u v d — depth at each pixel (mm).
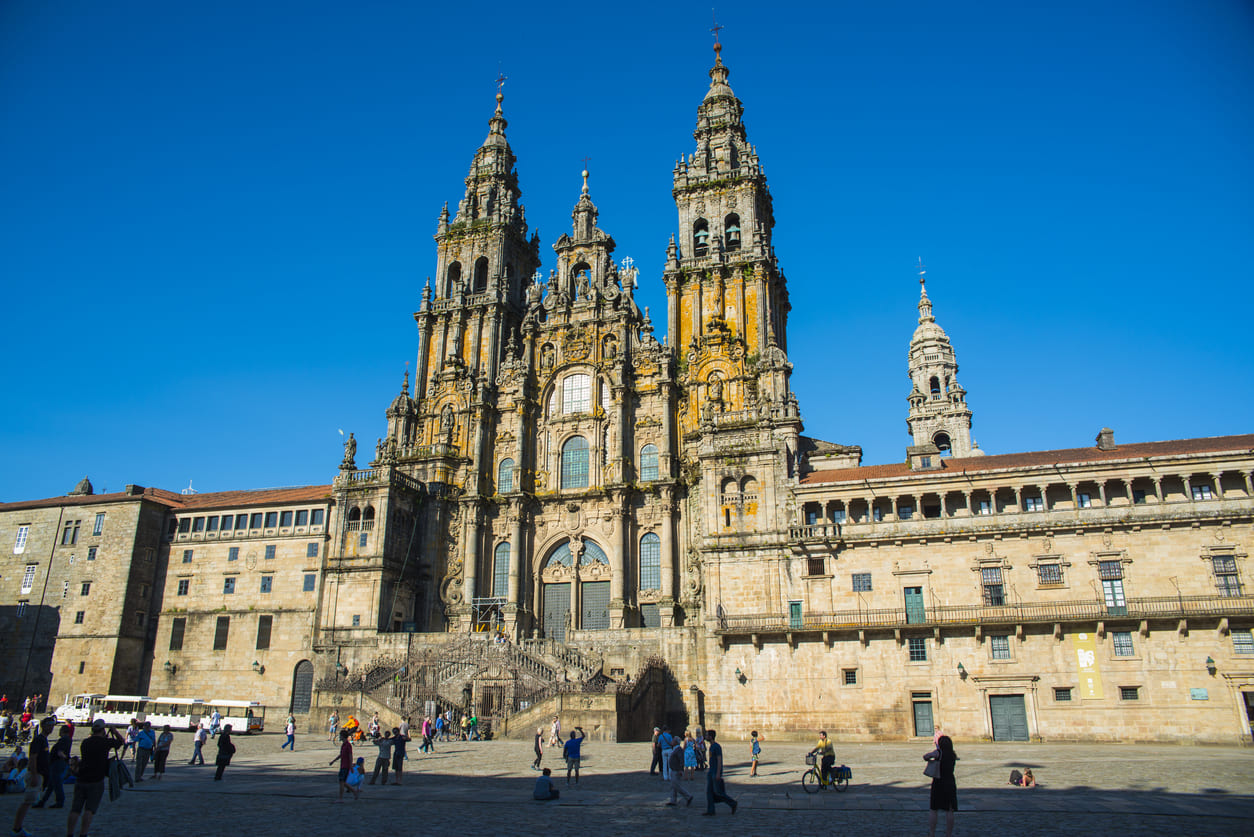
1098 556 54469
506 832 23984
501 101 100562
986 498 58250
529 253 95375
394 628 74062
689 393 76312
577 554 76500
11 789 30625
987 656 54906
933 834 20719
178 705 75125
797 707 57938
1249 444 55156
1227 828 23078
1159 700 51094
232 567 79000
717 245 79812
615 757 44969
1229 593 51750
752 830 24156
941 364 112750
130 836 23031
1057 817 25219
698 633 63594
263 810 27969
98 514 82312
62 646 78812
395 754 35219
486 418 81562
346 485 76250
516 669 60812
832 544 59969
